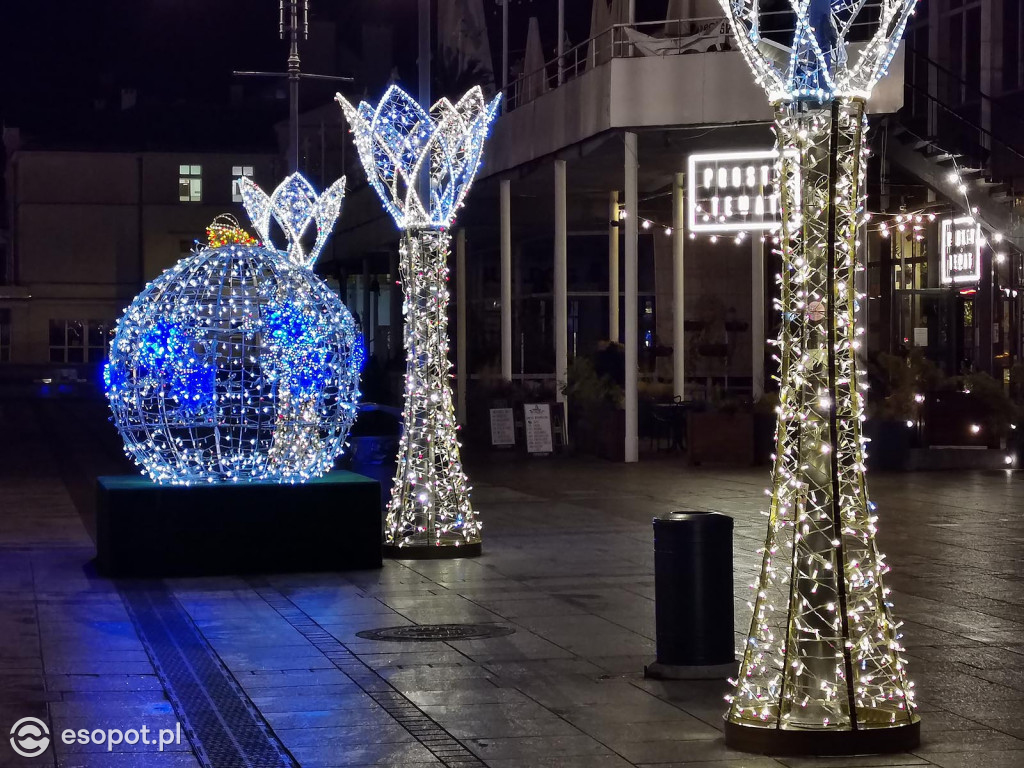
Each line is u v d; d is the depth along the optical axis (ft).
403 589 41.65
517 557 48.16
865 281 79.25
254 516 45.03
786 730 23.57
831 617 23.88
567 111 91.40
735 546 49.85
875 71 23.99
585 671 30.25
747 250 116.88
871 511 24.54
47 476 79.56
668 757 23.57
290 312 47.16
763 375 96.48
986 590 40.52
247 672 30.19
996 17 101.04
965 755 23.50
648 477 78.48
